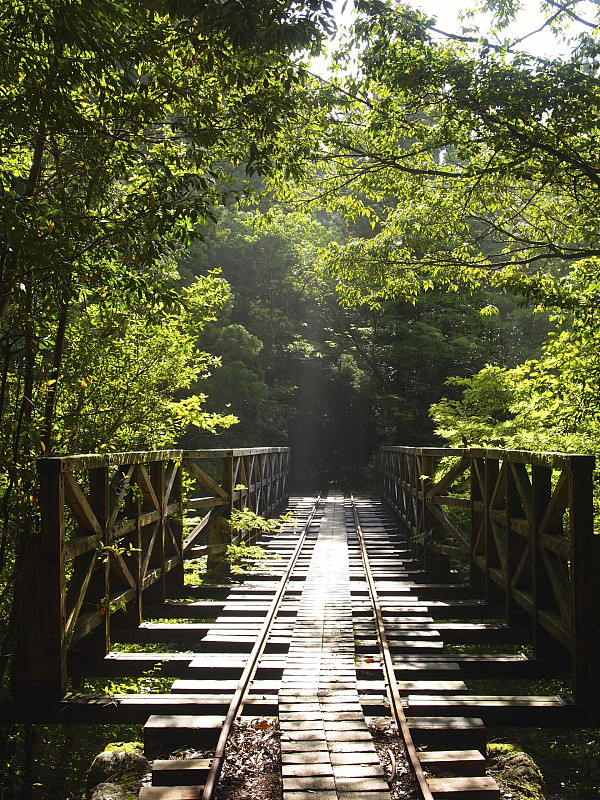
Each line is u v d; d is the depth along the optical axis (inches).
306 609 260.1
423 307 880.9
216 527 363.3
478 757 140.3
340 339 1077.8
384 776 130.6
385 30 289.9
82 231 190.5
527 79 265.1
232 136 244.5
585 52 275.1
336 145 339.6
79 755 211.2
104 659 211.9
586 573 169.2
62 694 172.6
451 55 290.2
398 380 964.0
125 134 218.1
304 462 1126.4
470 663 199.5
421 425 911.0
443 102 298.8
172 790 131.2
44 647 171.3
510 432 382.0
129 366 305.7
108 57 175.5
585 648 169.2
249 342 877.2
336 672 189.3
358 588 297.0
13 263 174.9
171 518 295.9
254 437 958.4
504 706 166.9
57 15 156.8
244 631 231.1
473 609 262.2
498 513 250.2
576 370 283.4
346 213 396.5
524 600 214.8
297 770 132.6
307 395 1128.2
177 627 237.6
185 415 338.0
